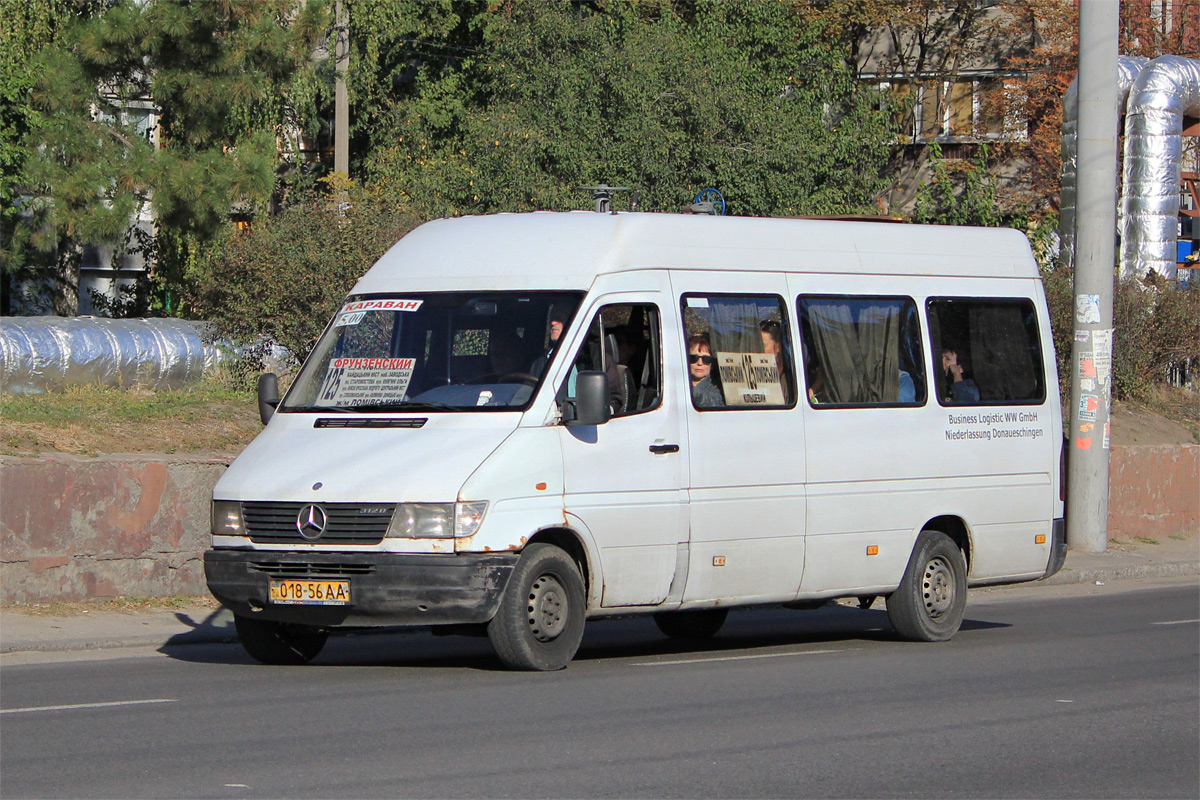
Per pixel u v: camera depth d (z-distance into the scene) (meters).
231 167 37.75
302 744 12.41
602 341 16.89
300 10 40.94
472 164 47.72
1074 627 22.58
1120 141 44.88
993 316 21.22
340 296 29.11
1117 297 41.69
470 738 12.73
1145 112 43.38
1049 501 21.55
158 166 37.34
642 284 17.39
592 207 45.22
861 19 58.53
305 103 50.16
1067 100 43.22
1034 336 21.69
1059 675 17.23
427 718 13.62
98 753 12.02
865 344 19.58
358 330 17.48
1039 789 11.51
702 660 18.17
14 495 20.91
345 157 51.16
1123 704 15.31
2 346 27.81
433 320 17.16
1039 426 21.50
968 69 62.00
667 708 14.38
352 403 16.88
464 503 15.34
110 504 21.81
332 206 30.61
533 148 46.34
